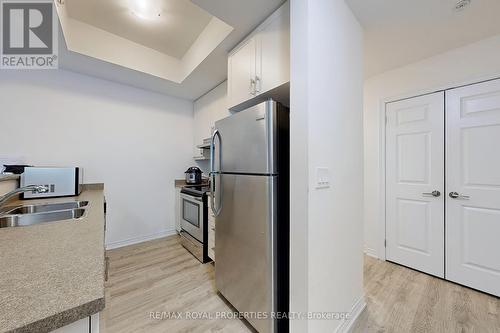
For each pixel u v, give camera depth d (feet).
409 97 7.31
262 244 4.28
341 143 4.48
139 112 9.95
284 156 4.42
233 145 5.10
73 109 8.32
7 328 1.17
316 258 3.75
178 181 11.19
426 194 6.96
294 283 3.76
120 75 8.58
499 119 5.67
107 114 9.10
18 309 1.31
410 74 7.28
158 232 10.56
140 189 10.02
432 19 5.09
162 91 10.33
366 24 5.25
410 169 7.32
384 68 7.57
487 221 5.85
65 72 8.14
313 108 3.67
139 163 9.99
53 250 2.27
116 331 4.58
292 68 3.82
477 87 6.00
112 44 7.56
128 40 7.91
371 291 6.01
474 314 5.02
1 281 1.64
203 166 11.75
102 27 7.21
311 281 3.62
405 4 4.60
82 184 8.34
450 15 4.96
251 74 5.63
